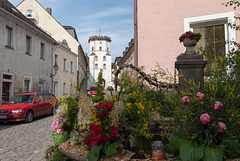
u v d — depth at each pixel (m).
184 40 3.20
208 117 2.26
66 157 3.29
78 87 4.13
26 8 27.69
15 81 14.93
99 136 2.70
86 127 3.56
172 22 6.94
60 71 24.89
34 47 18.06
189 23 6.73
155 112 3.25
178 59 3.10
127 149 3.01
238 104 2.49
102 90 3.12
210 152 2.27
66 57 27.25
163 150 2.69
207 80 2.83
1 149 5.36
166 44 6.94
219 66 3.01
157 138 3.13
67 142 3.64
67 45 28.20
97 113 2.88
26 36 17.12
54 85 23.73
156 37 7.07
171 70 6.79
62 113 3.93
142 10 7.35
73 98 4.03
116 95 3.17
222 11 6.31
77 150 3.15
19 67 15.51
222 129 2.29
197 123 2.42
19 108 9.42
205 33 6.65
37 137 6.72
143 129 2.97
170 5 7.01
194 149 2.32
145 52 7.15
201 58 2.96
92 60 71.44
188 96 2.51
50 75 21.67
